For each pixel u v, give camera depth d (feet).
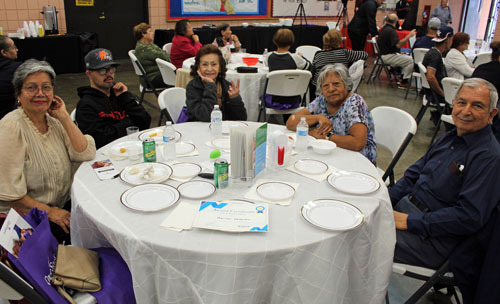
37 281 3.85
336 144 6.68
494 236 4.66
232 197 4.79
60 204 6.17
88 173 5.48
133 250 3.95
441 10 30.99
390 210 4.95
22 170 5.41
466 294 5.12
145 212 4.39
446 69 16.02
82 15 23.88
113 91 8.05
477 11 34.83
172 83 14.32
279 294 4.03
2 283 3.73
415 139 13.82
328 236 4.02
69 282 4.13
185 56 16.92
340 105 7.41
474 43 21.59
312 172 5.50
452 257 5.08
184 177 5.27
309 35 27.09
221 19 27.84
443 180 5.48
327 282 4.08
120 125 7.79
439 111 14.25
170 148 5.85
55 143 5.90
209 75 8.27
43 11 21.44
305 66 14.65
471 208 4.87
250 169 5.17
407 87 21.22
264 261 3.83
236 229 4.04
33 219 4.49
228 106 8.70
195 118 8.16
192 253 3.77
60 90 18.58
